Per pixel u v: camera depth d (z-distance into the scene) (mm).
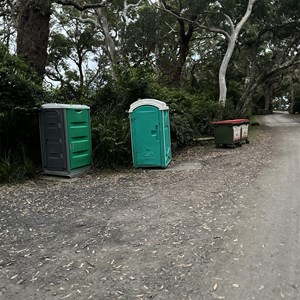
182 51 22188
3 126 6801
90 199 5113
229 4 16688
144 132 7480
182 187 5645
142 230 3682
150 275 2688
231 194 5043
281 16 19859
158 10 20938
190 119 12242
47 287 2553
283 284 2504
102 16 20109
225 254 3023
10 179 6477
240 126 11156
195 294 2400
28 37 9828
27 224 4023
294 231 3516
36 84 7375
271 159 8180
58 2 10938
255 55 21703
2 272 2803
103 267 2848
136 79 9484
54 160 6914
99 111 9195
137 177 6715
